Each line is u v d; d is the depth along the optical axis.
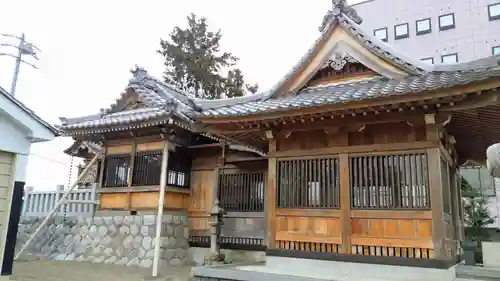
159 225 11.26
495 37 28.20
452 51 29.52
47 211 14.68
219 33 28.97
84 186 16.62
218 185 12.99
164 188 11.69
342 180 7.52
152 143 12.88
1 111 6.46
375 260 6.92
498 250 10.48
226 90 27.67
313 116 7.23
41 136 6.90
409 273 6.59
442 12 30.61
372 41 8.04
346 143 7.65
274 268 7.84
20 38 22.70
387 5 33.09
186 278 10.12
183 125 12.18
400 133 7.22
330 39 8.53
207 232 12.96
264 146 10.19
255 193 12.25
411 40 31.38
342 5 8.39
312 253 7.52
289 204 8.04
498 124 7.49
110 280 9.65
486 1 29.16
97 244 13.16
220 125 8.31
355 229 7.27
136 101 14.38
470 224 19.95
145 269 11.49
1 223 6.45
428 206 6.69
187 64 27.12
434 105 6.48
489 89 5.77
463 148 10.06
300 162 8.09
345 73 8.56
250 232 12.08
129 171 13.14
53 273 10.45
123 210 13.02
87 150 16.92
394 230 6.92
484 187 23.67
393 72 7.90
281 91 9.00
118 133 13.41
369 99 6.44
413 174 6.92
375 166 7.30
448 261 6.48
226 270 7.39
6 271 6.39
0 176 6.54
